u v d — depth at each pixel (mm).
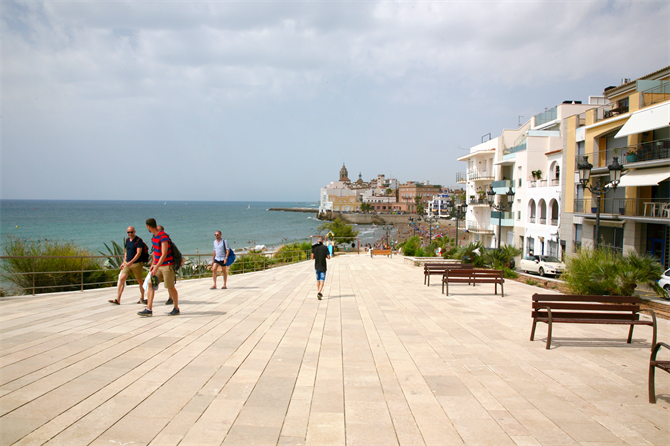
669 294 16938
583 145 28953
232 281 15875
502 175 42562
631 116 22578
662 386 5008
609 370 5602
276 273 19750
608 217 24609
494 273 12594
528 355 6234
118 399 4270
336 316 8992
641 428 3893
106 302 10070
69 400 4199
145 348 6078
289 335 7176
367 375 5230
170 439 3500
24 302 9984
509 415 4133
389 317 8961
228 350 6145
